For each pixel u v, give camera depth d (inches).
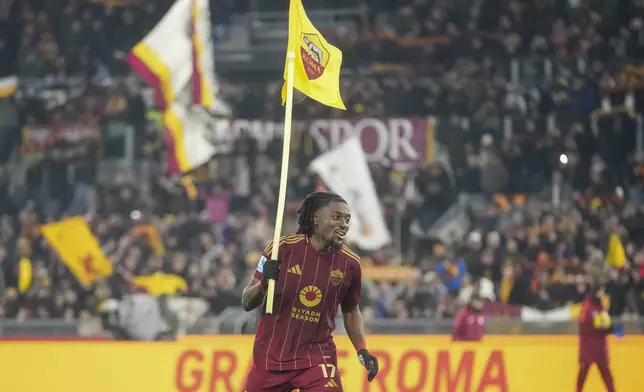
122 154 941.2
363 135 893.2
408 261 749.9
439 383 539.5
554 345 543.2
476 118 914.7
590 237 761.6
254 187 886.4
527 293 678.5
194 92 637.3
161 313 566.3
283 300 283.6
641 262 735.1
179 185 861.8
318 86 308.0
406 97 930.1
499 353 543.5
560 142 891.4
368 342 543.2
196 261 730.8
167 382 540.4
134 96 949.8
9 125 951.0
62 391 544.1
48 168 910.4
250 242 756.0
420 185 855.1
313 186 860.0
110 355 546.0
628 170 891.4
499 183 866.8
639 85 939.3
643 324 550.3
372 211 653.3
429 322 551.2
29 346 549.0
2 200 903.7
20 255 759.7
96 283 701.3
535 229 773.3
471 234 733.9
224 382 536.7
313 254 285.4
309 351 285.0
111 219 806.5
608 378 534.6
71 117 949.8
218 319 572.7
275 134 911.7
